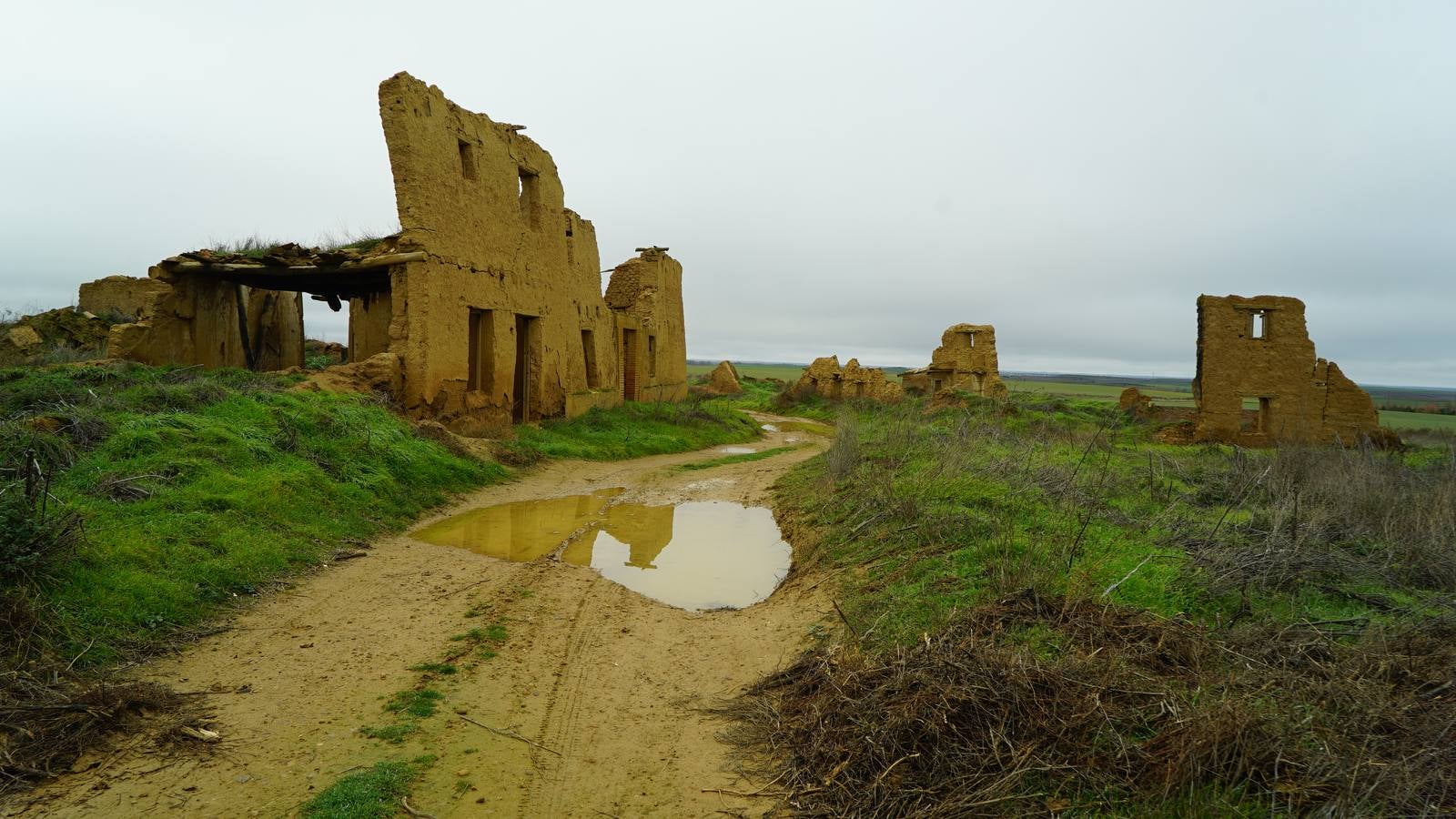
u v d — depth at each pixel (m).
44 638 5.86
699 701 6.35
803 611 8.23
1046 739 4.59
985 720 4.79
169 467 10.18
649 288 39.53
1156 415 33.09
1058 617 6.01
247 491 10.20
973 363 48.09
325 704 5.88
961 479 11.67
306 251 20.59
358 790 4.64
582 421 25.92
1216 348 27.31
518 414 24.81
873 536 9.68
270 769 4.93
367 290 24.47
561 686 6.55
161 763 4.88
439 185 18.94
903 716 4.88
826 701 5.52
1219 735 4.24
